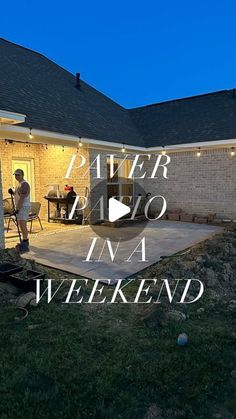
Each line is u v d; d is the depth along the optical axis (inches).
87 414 82.6
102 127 417.7
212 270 191.3
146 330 126.4
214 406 86.1
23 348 111.0
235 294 170.4
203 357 107.0
